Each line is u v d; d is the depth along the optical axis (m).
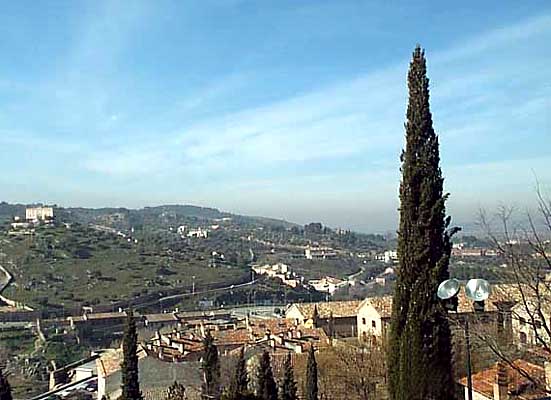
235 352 55.09
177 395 44.28
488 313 16.94
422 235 16.88
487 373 25.86
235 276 151.50
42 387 66.88
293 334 63.03
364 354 38.81
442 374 16.34
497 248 14.59
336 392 39.47
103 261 141.00
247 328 73.31
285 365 35.47
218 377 39.41
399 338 17.09
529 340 18.02
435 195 17.05
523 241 14.26
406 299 17.02
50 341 85.62
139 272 136.88
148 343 67.06
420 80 17.38
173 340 65.19
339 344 48.78
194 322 99.38
